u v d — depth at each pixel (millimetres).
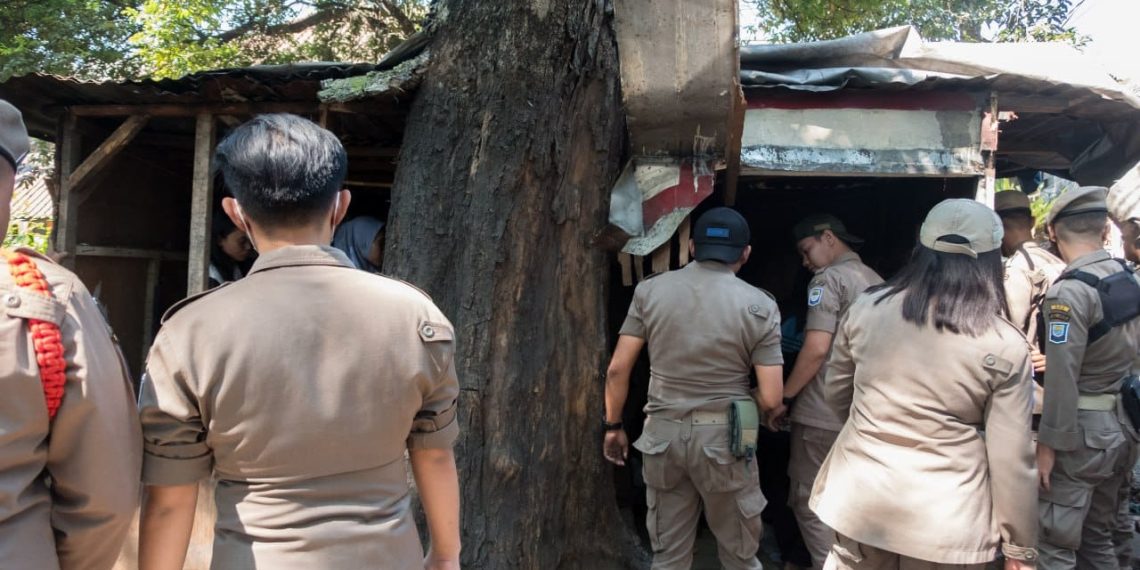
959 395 2018
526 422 3016
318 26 11500
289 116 1446
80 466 1203
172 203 5059
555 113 3064
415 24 11336
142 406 1302
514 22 3010
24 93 3723
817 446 3111
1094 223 2973
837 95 3434
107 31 9664
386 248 3154
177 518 1330
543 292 3094
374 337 1324
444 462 1479
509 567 2918
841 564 2219
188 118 3979
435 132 3070
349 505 1299
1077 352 2756
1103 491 3096
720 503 2758
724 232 2816
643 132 3191
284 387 1260
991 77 3277
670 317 2785
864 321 2225
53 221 3957
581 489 3182
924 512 2008
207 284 3809
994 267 2086
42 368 1141
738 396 2773
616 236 3217
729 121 3117
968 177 3547
